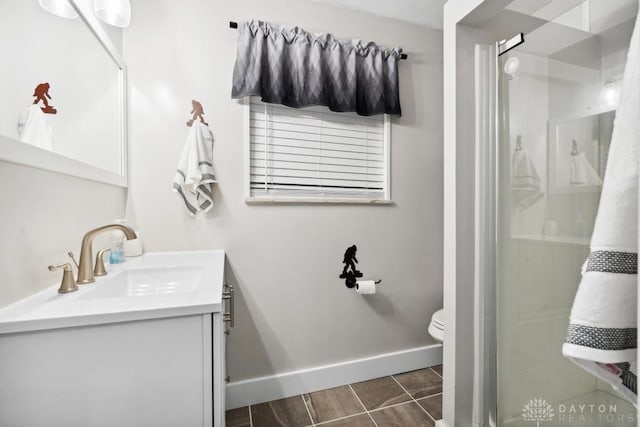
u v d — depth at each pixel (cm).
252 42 149
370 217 179
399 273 186
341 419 142
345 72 167
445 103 114
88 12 102
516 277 101
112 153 122
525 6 95
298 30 156
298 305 164
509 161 102
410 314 189
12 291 69
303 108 169
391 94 177
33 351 58
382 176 185
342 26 171
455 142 109
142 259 128
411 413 146
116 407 61
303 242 165
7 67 67
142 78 139
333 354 171
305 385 163
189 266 114
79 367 60
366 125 181
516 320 101
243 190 154
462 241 111
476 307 112
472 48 111
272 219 159
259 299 157
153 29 141
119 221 121
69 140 93
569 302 85
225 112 150
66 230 93
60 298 74
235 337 154
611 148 56
